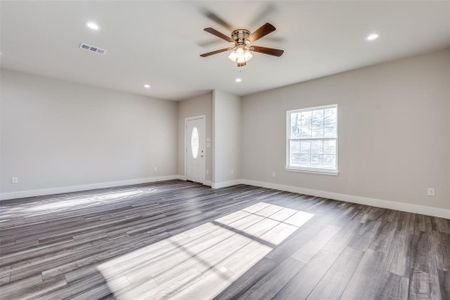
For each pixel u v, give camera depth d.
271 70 4.03
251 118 5.80
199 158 6.22
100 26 2.60
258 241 2.44
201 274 1.83
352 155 4.03
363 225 2.90
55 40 2.94
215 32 2.37
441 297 1.56
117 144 5.63
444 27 2.57
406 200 3.48
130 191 5.03
